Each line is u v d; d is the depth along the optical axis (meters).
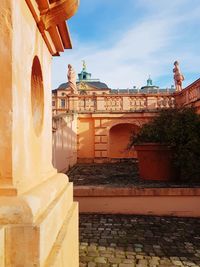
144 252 4.76
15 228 1.89
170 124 9.46
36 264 1.88
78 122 20.75
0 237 1.82
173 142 8.90
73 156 18.64
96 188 7.12
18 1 2.16
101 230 5.86
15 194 2.00
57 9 2.74
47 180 2.99
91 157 20.61
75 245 3.39
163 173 9.36
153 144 9.29
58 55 4.08
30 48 2.52
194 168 8.65
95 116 20.55
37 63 2.96
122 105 20.88
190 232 5.79
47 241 2.12
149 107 20.78
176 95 20.59
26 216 1.94
